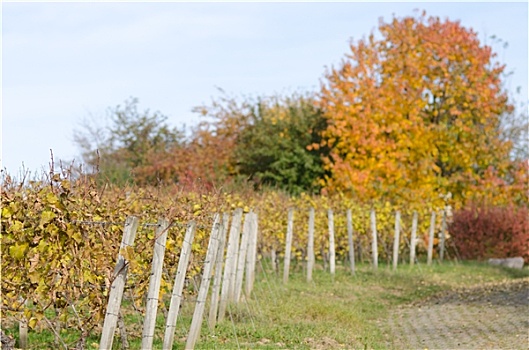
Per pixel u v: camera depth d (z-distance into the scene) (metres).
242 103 38.66
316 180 34.09
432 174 31.03
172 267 12.47
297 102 37.28
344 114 31.50
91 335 12.05
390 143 30.47
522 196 32.12
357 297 19.36
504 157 32.69
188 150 37.88
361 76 31.94
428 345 13.54
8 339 10.19
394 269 24.53
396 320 16.53
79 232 9.82
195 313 11.59
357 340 13.61
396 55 32.44
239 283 15.71
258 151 35.03
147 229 11.82
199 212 13.13
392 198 29.83
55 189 9.77
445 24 32.69
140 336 12.37
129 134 42.16
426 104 32.09
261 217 21.97
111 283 9.29
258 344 12.52
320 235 23.67
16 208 9.52
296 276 22.28
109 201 11.98
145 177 37.19
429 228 28.42
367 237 25.92
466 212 29.89
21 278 9.74
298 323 14.31
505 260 27.84
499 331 14.71
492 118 33.00
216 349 11.80
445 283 22.48
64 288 9.78
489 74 32.88
